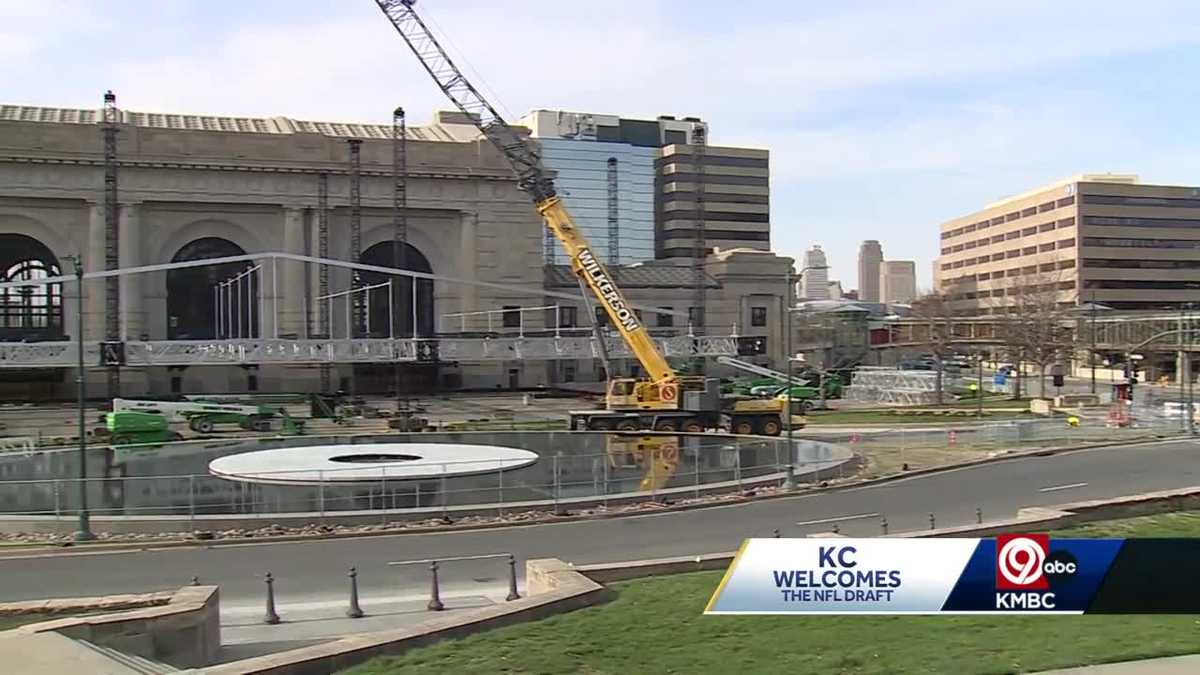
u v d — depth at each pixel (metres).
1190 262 179.12
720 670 14.01
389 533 30.39
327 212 106.31
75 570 25.56
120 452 50.31
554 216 61.66
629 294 123.94
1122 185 176.88
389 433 60.91
